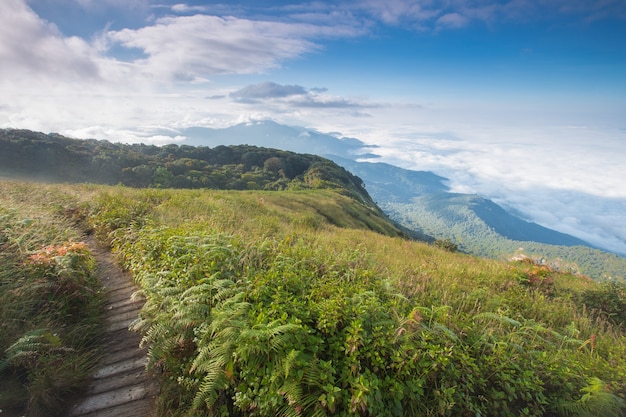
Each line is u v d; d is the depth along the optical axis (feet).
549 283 32.55
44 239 23.86
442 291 23.49
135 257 22.97
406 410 12.01
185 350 13.94
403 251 46.44
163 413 12.05
